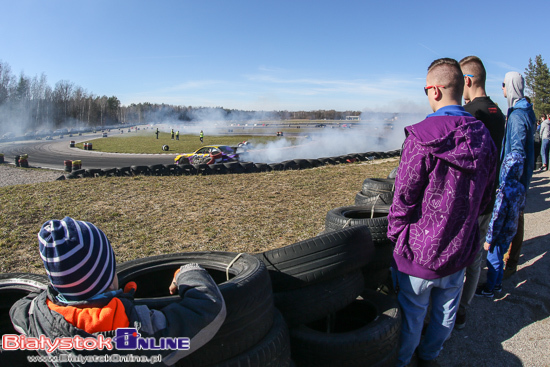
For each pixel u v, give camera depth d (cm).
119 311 127
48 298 134
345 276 241
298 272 228
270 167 1396
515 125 336
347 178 1130
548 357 265
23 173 1775
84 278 122
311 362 220
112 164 2231
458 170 196
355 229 252
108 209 745
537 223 602
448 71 220
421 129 203
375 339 215
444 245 203
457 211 199
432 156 197
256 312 183
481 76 301
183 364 170
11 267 458
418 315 230
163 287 259
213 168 1311
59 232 121
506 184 333
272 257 235
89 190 950
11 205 775
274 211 722
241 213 709
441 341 239
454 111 215
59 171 1872
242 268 220
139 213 714
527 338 289
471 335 297
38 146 4259
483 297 360
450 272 211
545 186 927
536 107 6244
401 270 221
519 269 421
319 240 236
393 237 223
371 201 448
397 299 244
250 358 176
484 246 356
